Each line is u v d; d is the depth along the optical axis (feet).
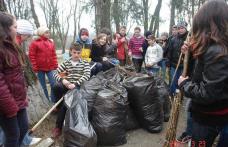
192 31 7.14
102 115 12.87
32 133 13.11
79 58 15.20
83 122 11.85
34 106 14.16
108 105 12.85
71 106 12.37
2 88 8.07
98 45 19.71
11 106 8.27
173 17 65.67
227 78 6.45
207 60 6.54
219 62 6.38
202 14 6.88
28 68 14.08
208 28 6.77
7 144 8.81
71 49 15.06
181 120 16.15
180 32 19.13
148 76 14.97
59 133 13.46
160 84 16.89
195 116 7.30
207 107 6.98
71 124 11.73
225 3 6.86
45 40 17.21
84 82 14.58
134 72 17.25
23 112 9.41
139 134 14.48
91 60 19.83
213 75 6.42
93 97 13.75
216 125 7.02
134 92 14.34
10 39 8.66
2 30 8.27
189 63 8.18
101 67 18.83
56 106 13.65
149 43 24.20
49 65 17.21
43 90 16.57
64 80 14.56
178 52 18.89
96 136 11.93
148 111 14.44
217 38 6.56
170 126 9.46
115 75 16.17
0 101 8.12
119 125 13.01
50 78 17.30
